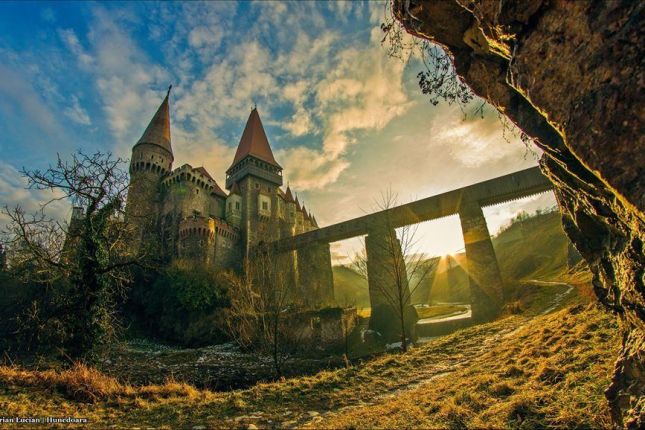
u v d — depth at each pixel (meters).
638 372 3.20
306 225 75.44
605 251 3.94
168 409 6.39
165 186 53.97
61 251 12.97
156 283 36.53
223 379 17.94
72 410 6.06
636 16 2.04
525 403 4.65
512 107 3.66
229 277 36.84
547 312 15.60
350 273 82.12
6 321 19.03
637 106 2.06
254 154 61.84
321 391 7.71
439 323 29.70
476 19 3.41
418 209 35.03
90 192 12.80
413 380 8.45
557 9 2.45
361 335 32.03
